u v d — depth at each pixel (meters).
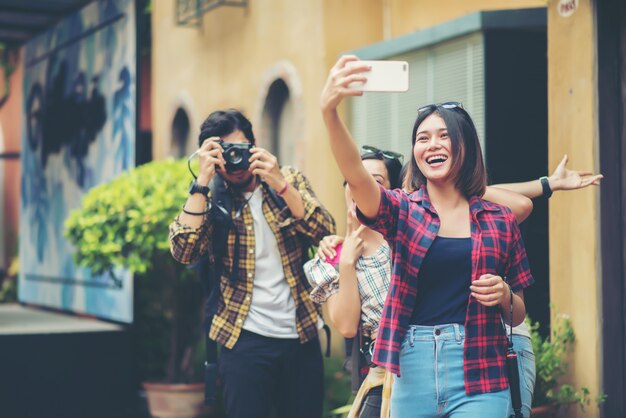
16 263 16.88
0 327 8.55
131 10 8.73
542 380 5.62
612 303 5.66
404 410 3.53
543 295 6.83
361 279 4.11
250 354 4.82
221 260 4.89
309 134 9.23
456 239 3.49
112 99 9.07
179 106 12.15
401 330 3.50
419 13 8.63
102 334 8.32
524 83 7.06
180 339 8.32
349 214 4.16
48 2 9.85
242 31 10.52
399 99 8.15
